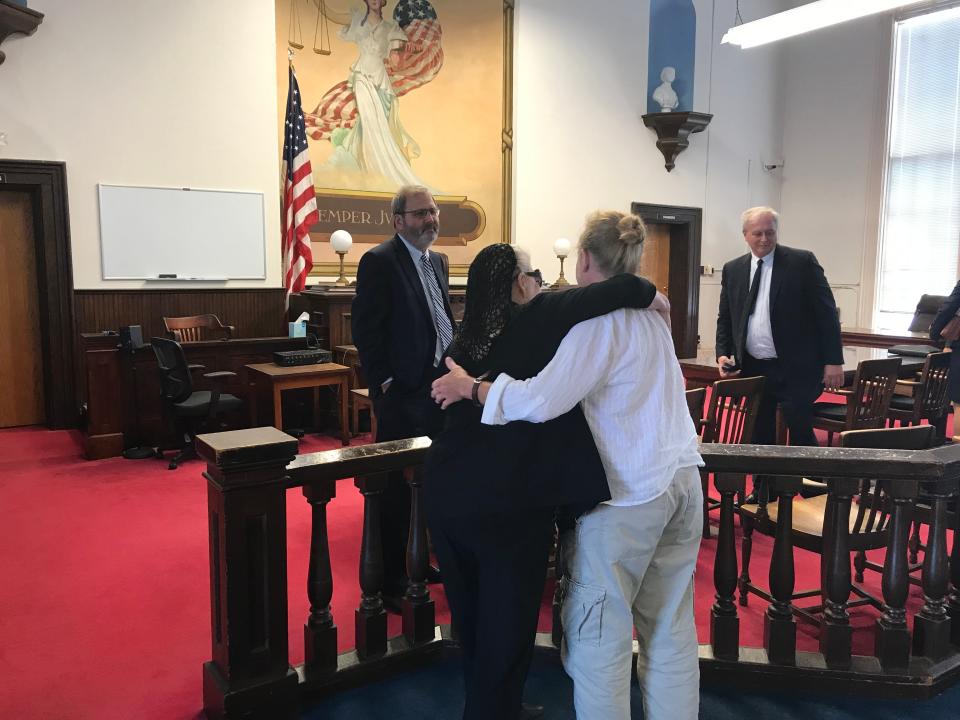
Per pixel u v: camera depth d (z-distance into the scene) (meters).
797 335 3.67
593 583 1.53
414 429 2.82
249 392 5.94
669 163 9.34
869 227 9.50
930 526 2.22
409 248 2.92
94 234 6.02
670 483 1.54
